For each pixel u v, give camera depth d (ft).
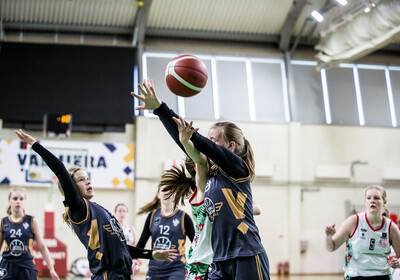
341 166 50.72
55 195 45.09
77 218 12.78
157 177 47.70
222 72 51.72
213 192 10.93
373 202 17.56
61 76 47.34
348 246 18.07
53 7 47.91
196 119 49.08
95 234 12.90
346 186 50.88
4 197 44.96
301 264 48.88
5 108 45.85
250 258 10.64
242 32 52.49
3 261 22.21
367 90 54.13
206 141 10.39
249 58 52.60
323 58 49.47
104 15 48.96
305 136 51.08
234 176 10.82
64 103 46.83
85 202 12.90
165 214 21.27
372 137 52.11
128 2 48.32
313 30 52.29
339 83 53.78
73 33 49.34
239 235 10.72
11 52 47.11
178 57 12.55
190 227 21.18
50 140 46.09
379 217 17.65
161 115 10.89
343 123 52.49
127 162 47.16
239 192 10.90
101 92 47.52
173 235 21.06
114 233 13.20
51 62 47.50
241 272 10.57
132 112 47.67
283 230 49.19
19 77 46.73
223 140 11.43
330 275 47.65
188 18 50.62
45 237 34.47
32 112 46.21
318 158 50.90
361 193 50.96
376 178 51.47
